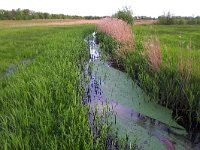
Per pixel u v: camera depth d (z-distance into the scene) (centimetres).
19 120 491
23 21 8244
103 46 1680
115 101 736
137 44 1294
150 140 531
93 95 783
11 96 623
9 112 535
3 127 485
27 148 399
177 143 529
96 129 538
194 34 2652
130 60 1045
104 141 495
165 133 562
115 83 902
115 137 525
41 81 679
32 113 506
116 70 1091
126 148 498
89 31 3259
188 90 658
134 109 682
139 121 612
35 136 450
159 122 613
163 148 506
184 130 581
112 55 1367
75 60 1139
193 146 523
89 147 414
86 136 457
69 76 790
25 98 585
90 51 1644
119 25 1781
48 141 428
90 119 594
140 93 803
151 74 854
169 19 5738
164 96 710
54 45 1519
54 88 652
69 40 1798
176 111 653
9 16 9456
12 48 1667
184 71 721
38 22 7500
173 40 1889
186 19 6106
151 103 723
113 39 1622
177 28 3919
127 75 968
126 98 759
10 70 1042
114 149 494
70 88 658
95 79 950
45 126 446
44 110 527
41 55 1225
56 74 784
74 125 457
